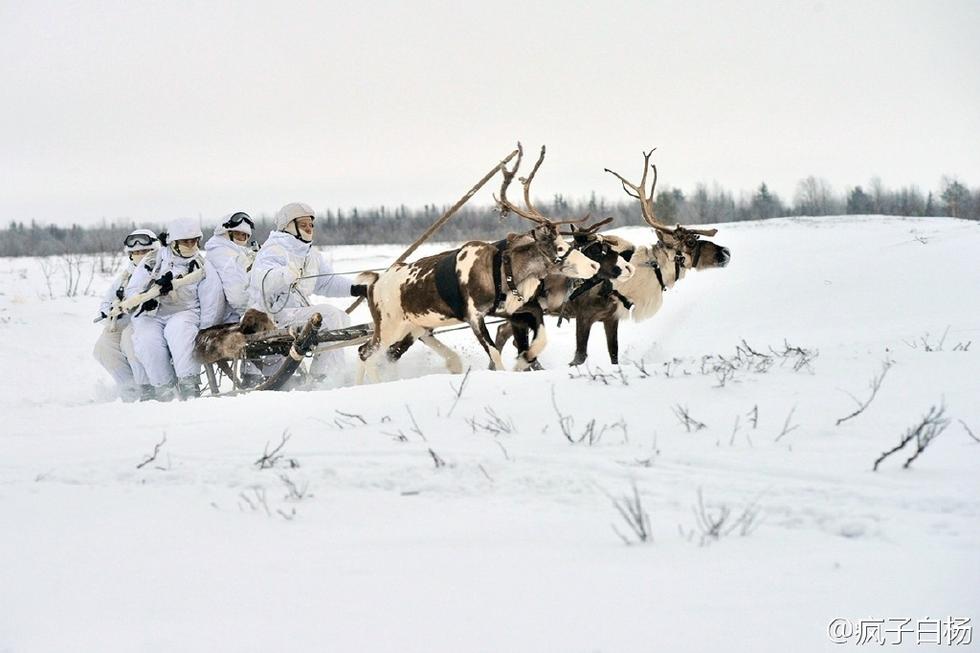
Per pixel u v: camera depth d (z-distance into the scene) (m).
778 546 5.82
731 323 19.59
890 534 5.95
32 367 20.70
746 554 5.67
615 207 75.38
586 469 7.71
